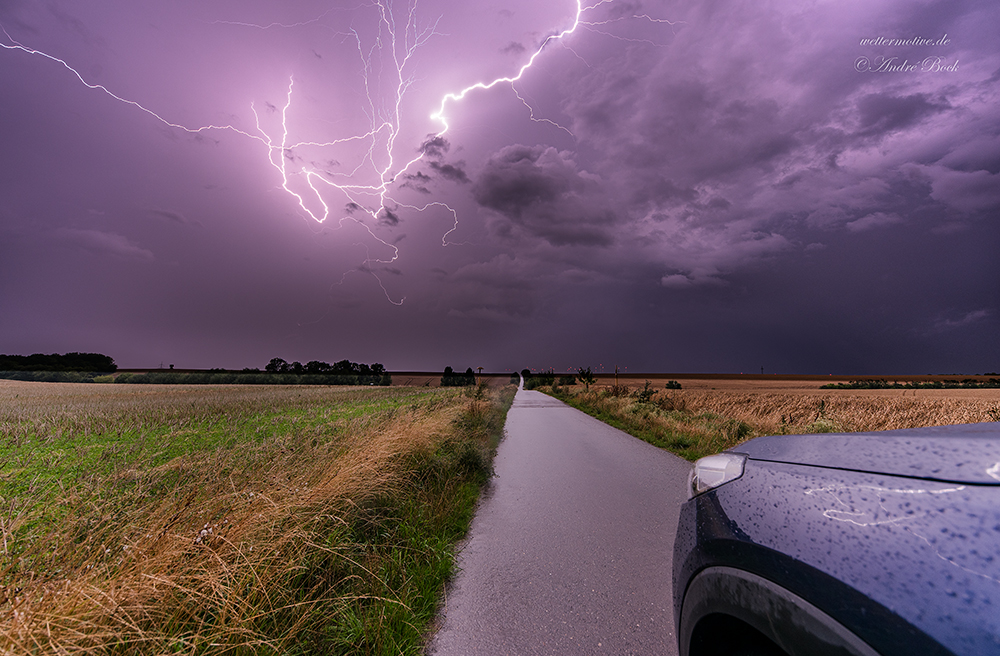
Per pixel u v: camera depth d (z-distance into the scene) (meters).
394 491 4.41
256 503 3.03
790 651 1.02
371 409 13.85
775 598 1.09
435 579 3.01
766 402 21.23
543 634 2.46
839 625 0.92
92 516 2.74
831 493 1.13
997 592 0.73
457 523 4.23
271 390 36.16
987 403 19.05
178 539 2.40
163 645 1.85
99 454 6.52
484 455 6.81
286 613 2.34
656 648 2.32
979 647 0.69
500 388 27.56
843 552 0.99
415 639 2.36
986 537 0.81
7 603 1.80
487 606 2.77
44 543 2.34
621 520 4.47
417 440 6.03
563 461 7.62
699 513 1.48
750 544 1.20
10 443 7.96
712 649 1.37
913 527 0.92
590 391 30.78
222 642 1.96
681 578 1.49
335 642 2.25
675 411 16.14
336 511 3.46
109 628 1.81
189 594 2.11
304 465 4.61
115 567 2.23
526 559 3.50
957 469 0.97
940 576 0.82
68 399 21.94
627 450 8.79
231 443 7.29
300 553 2.71
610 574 3.22
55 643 1.65
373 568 2.95
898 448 1.12
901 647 0.80
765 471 1.36
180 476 3.95
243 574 2.35
